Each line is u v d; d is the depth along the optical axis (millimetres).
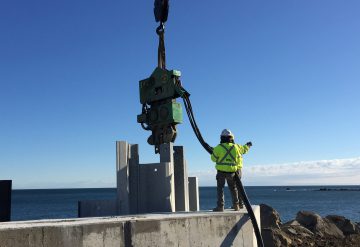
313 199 119000
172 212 9672
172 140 11352
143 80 11992
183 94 10500
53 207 80438
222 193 9539
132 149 11117
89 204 10914
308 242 21938
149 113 11789
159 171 10695
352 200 110875
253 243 9141
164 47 11547
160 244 7598
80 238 6676
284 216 56000
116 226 7098
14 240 6047
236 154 9445
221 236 8523
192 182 12086
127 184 10672
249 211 9031
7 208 9430
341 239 23250
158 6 11469
